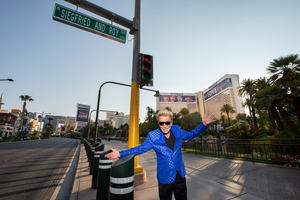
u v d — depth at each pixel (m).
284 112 16.69
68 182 4.51
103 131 107.31
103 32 4.42
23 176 5.07
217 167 5.11
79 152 12.34
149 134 1.74
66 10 3.96
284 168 4.54
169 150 1.64
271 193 2.85
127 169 1.43
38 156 9.62
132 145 3.92
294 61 17.62
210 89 194.12
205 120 1.79
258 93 19.66
